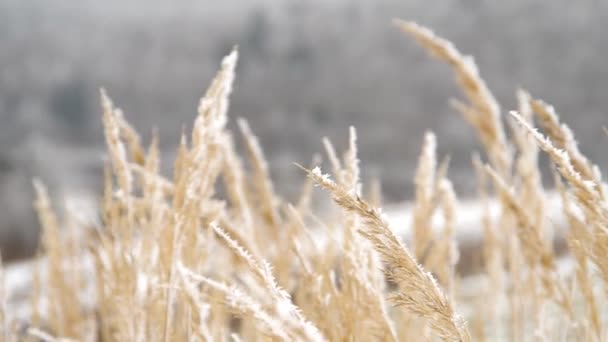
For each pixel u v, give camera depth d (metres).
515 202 1.37
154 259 1.26
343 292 1.19
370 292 1.18
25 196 12.49
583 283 1.25
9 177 14.03
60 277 1.60
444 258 1.44
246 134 1.48
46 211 1.66
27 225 9.66
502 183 1.38
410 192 22.27
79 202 1.56
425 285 1.03
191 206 1.20
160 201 1.28
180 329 1.24
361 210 1.03
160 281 1.22
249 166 1.47
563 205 1.26
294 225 1.41
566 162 1.10
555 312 1.55
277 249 1.43
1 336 1.48
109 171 1.31
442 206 1.46
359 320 1.21
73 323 1.57
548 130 1.25
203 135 1.20
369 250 1.21
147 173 1.29
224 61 1.22
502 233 1.63
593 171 1.22
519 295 1.54
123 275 1.27
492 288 1.68
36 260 1.66
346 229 1.20
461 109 1.61
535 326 1.46
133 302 1.25
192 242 1.24
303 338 1.02
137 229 1.30
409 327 1.31
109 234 1.29
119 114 1.33
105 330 1.39
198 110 1.21
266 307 1.15
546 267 1.34
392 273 1.04
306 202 1.45
